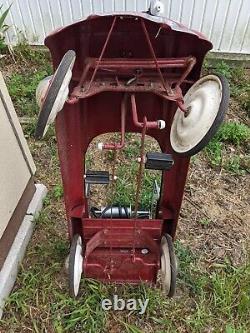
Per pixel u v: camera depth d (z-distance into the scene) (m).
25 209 2.35
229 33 3.68
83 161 1.84
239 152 2.98
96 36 1.47
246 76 3.71
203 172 2.81
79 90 1.52
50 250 2.25
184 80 1.58
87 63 1.49
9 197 2.06
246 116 3.31
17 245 2.19
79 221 1.97
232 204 2.61
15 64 3.74
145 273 1.99
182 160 1.78
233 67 3.83
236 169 2.83
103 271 1.98
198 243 2.36
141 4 3.57
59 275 2.16
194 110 1.48
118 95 1.66
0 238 1.97
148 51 1.53
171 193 1.94
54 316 1.99
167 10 3.58
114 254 1.95
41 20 3.75
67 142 1.72
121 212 2.05
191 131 1.47
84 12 3.68
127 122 1.78
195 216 2.51
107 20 1.39
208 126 1.39
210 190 2.69
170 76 1.57
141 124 1.51
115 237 1.93
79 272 1.82
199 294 2.10
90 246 1.89
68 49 1.50
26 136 3.00
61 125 1.62
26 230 2.28
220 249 2.33
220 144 2.97
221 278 2.15
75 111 1.66
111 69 1.51
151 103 1.70
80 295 2.06
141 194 2.48
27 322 1.99
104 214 2.04
